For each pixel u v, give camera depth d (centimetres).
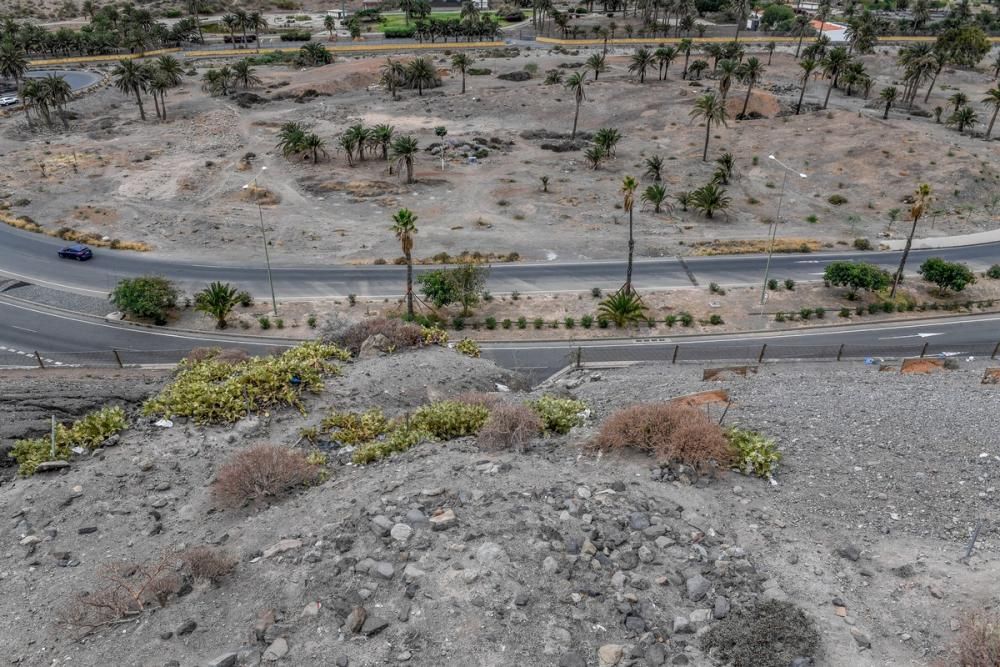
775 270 5675
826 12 15212
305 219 6681
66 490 1900
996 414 2097
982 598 1315
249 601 1375
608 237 6316
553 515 1548
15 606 1448
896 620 1291
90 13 15938
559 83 10931
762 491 1717
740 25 15525
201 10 17050
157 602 1396
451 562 1403
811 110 9550
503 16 16662
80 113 9969
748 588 1373
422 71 10612
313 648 1237
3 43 11694
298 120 9550
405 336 3600
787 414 2205
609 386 3141
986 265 5744
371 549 1469
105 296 5191
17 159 8056
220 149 8500
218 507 1823
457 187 7438
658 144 8738
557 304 5100
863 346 4175
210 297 4662
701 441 1795
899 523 1579
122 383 3072
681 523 1552
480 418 2294
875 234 6406
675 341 4569
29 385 2944
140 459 2086
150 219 6656
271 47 13950
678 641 1251
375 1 18438
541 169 7975
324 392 2681
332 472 2014
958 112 8862
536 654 1209
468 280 4797
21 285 5328
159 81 9500
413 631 1253
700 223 6638
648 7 15388
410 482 1738
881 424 2058
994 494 1653
